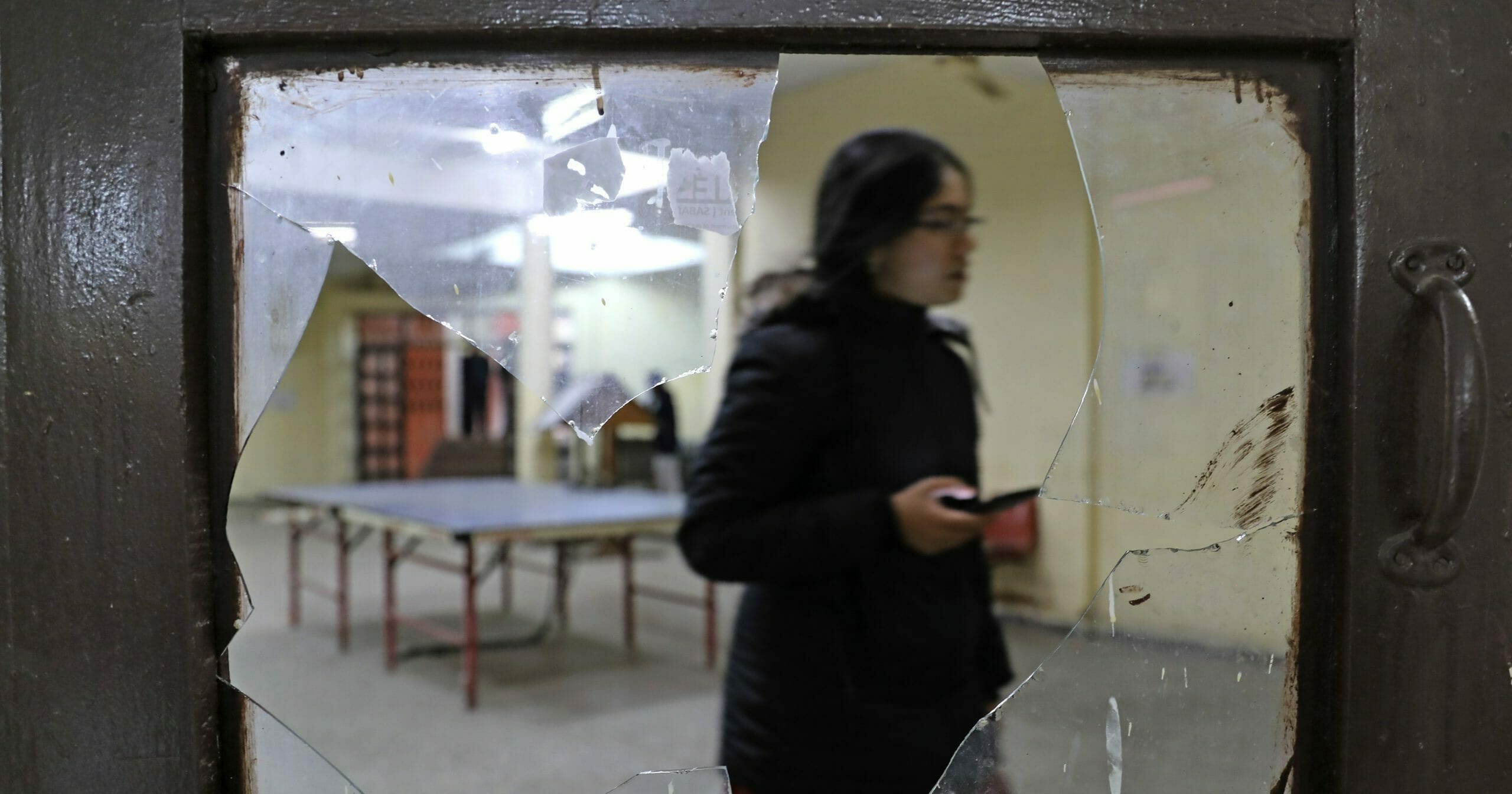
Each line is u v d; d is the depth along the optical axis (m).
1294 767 0.81
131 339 0.75
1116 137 0.81
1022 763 0.85
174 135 0.75
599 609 6.12
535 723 3.92
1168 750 0.83
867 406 1.65
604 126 0.81
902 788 1.53
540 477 9.50
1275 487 0.81
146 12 0.76
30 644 0.76
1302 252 0.80
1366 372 0.77
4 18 0.76
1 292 0.75
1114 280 0.82
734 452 1.59
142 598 0.76
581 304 0.81
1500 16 0.78
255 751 0.79
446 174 0.81
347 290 11.85
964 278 1.78
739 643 1.62
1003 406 5.56
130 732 0.76
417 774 3.36
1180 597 0.83
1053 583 5.30
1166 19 0.78
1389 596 0.77
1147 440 0.83
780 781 1.53
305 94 0.80
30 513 0.75
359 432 12.13
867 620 1.55
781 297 1.73
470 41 0.79
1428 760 0.77
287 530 9.48
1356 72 0.77
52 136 0.76
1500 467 0.77
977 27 0.77
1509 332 0.77
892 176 1.66
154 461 0.75
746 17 0.77
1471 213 0.77
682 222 0.82
